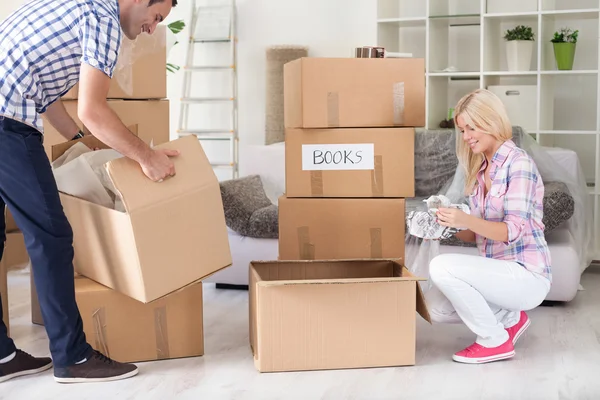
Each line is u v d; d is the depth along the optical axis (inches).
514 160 104.9
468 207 106.7
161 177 98.4
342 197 117.3
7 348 102.4
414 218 106.4
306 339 104.0
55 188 97.0
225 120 234.4
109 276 105.3
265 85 227.6
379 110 114.7
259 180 169.3
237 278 151.7
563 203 135.2
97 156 111.7
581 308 138.0
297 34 223.5
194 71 234.4
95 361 100.6
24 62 91.6
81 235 108.8
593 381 99.9
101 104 92.1
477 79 205.9
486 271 104.5
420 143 167.8
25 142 93.9
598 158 179.5
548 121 195.5
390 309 104.7
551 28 197.5
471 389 97.0
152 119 139.3
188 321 110.5
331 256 118.1
